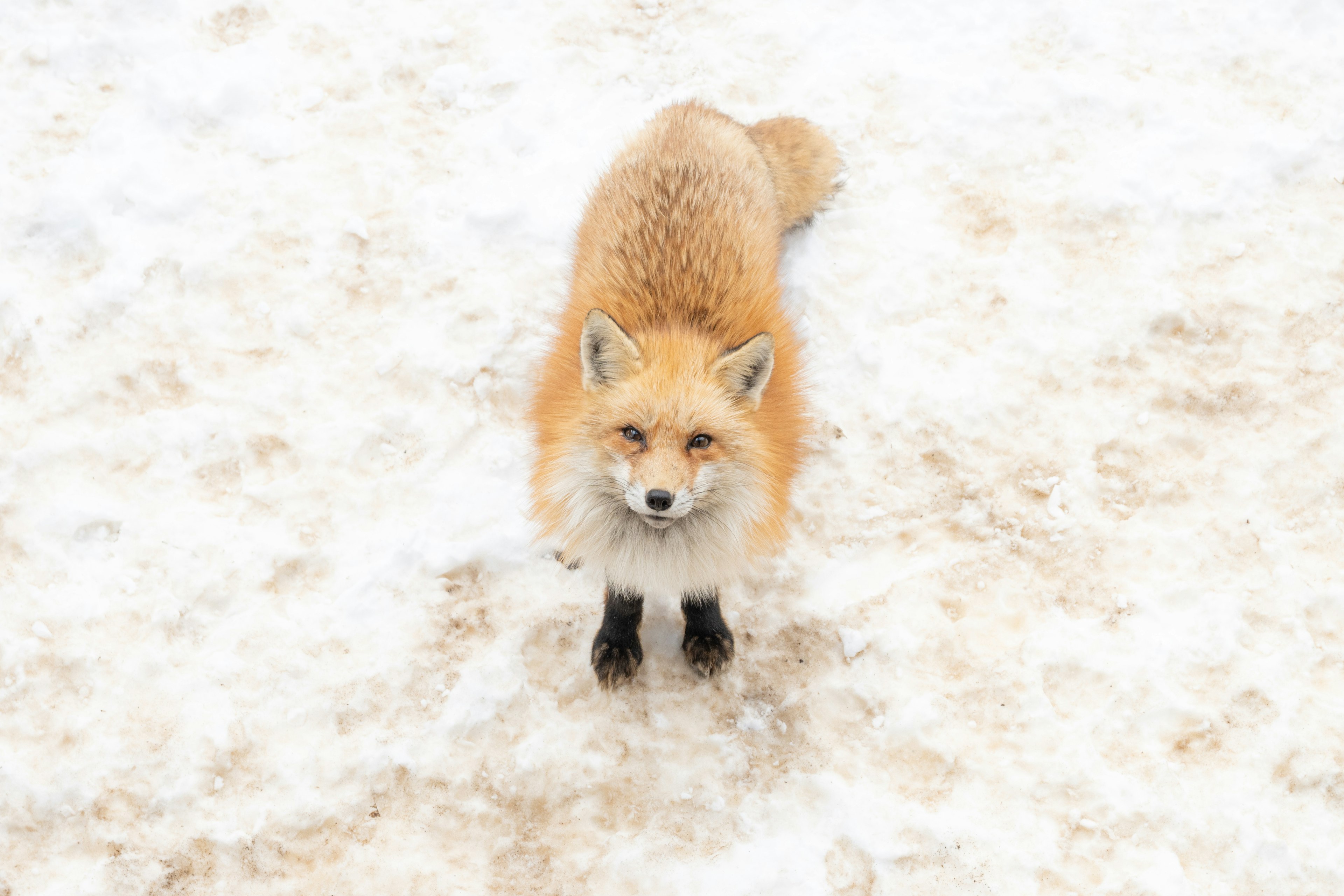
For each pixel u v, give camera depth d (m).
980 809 5.63
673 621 6.39
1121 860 5.43
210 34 8.43
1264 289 7.38
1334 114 7.99
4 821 5.52
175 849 5.49
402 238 7.65
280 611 6.23
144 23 8.35
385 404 7.00
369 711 5.94
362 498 6.64
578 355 5.27
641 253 5.75
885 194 8.00
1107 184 7.81
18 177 7.57
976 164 8.10
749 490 5.05
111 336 7.07
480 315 7.34
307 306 7.33
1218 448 6.83
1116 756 5.76
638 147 6.91
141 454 6.66
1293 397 6.96
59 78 8.07
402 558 6.41
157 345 7.06
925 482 6.87
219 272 7.37
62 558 6.26
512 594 6.42
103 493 6.52
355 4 8.77
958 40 8.70
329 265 7.51
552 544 6.51
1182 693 5.91
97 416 6.80
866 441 7.00
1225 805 5.52
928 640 6.23
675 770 5.83
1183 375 7.11
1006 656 6.14
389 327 7.31
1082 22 8.61
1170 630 6.12
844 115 8.38
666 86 8.53
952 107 8.30
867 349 7.24
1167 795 5.59
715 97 8.45
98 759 5.67
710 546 5.22
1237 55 8.37
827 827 5.60
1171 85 8.27
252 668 6.01
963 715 5.96
